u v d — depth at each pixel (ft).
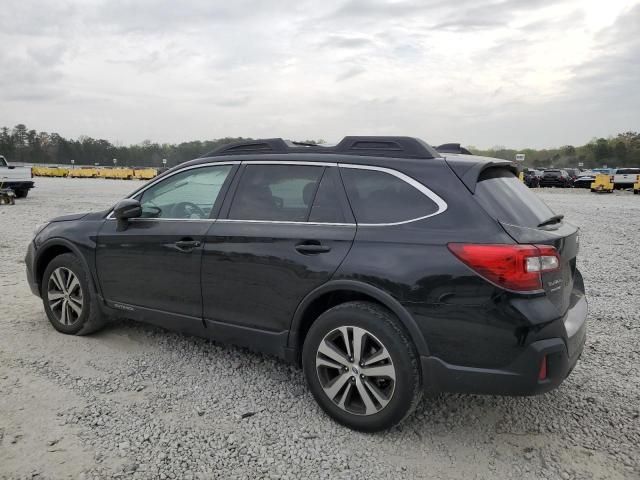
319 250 10.61
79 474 8.83
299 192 11.49
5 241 32.83
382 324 9.82
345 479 8.93
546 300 9.14
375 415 10.05
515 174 11.98
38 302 18.86
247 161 12.54
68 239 14.96
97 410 11.02
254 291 11.54
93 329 15.10
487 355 9.14
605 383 12.69
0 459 9.17
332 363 10.52
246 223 11.87
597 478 9.01
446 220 9.67
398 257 9.77
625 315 17.89
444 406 11.57
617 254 29.78
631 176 120.16
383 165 10.70
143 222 13.70
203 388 12.21
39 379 12.41
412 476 9.04
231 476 8.93
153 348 14.58
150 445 9.78
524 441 10.18
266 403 11.55
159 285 13.20
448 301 9.29
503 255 8.94
